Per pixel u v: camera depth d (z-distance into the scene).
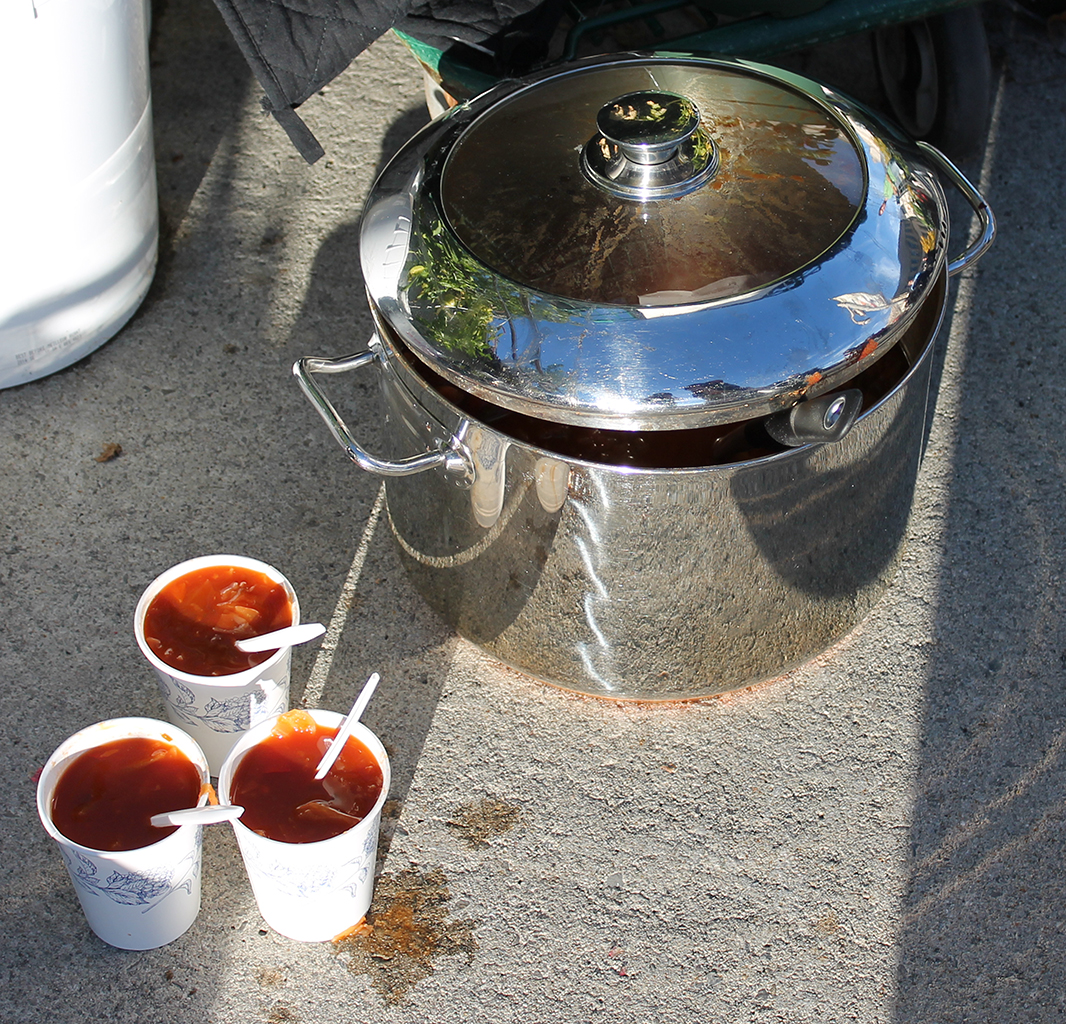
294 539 1.93
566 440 1.63
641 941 1.50
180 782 1.36
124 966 1.46
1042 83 2.71
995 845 1.59
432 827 1.60
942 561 1.90
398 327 1.42
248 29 1.66
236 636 1.46
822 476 1.49
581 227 1.40
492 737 1.70
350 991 1.45
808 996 1.46
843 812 1.63
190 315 2.25
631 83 1.63
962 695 1.75
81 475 2.00
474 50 2.04
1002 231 2.40
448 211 1.46
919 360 1.48
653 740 1.70
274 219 2.42
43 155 1.75
